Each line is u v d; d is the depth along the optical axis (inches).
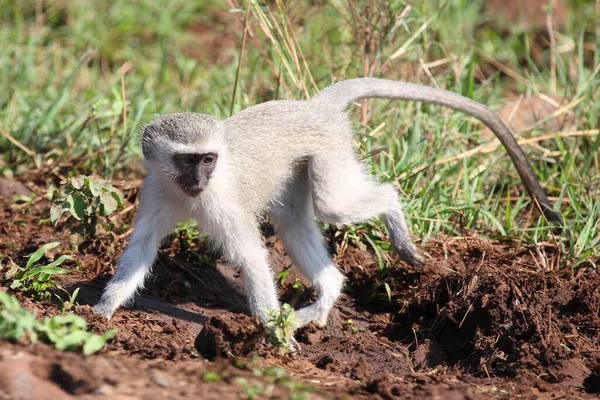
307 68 495.5
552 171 542.3
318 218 406.9
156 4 767.7
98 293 406.3
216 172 375.2
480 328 394.0
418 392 305.9
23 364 266.2
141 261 384.2
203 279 438.3
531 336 378.6
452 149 531.5
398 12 542.0
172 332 374.3
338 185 403.9
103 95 610.5
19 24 701.9
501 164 545.0
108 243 440.8
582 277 422.9
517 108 593.6
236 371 296.8
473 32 752.3
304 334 404.5
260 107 404.8
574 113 568.1
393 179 475.8
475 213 482.0
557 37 746.8
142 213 387.9
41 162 537.0
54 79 650.2
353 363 358.6
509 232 470.9
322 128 403.5
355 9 534.9
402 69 555.5
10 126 560.4
